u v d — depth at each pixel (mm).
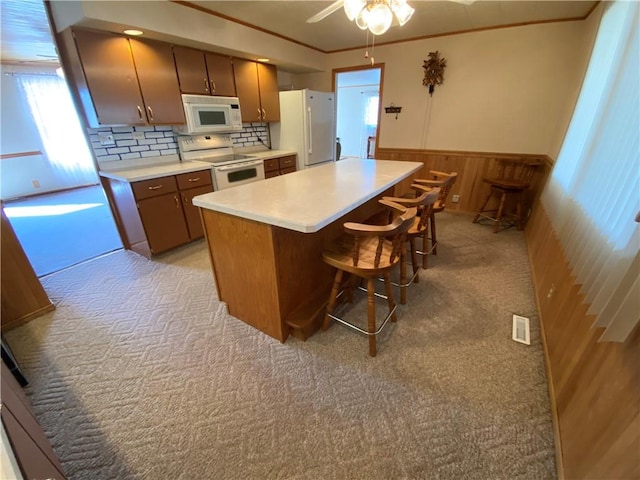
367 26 2074
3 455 575
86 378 1517
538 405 1339
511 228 3523
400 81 4043
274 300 1635
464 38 3479
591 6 2611
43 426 1276
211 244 1775
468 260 2705
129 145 2945
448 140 3973
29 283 1931
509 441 1191
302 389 1434
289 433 1233
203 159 3523
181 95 2953
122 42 2434
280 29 3340
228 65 3336
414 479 1072
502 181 3395
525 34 3184
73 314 2025
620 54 1436
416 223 2170
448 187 2416
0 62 4652
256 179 3680
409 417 1292
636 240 917
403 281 1993
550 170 2947
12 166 4984
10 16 2693
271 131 4438
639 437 724
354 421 1278
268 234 1458
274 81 3998
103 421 1296
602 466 833
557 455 1116
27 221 3924
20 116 4961
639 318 822
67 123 5441
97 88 2355
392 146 4402
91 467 1125
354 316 1953
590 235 1352
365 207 2480
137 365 1594
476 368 1539
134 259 2863
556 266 1855
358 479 1074
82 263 2783
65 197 5137
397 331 1811
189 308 2082
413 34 3607
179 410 1341
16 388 1000
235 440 1210
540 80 3254
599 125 1565
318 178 2123
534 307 2023
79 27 2178
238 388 1445
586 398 1045
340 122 8852
